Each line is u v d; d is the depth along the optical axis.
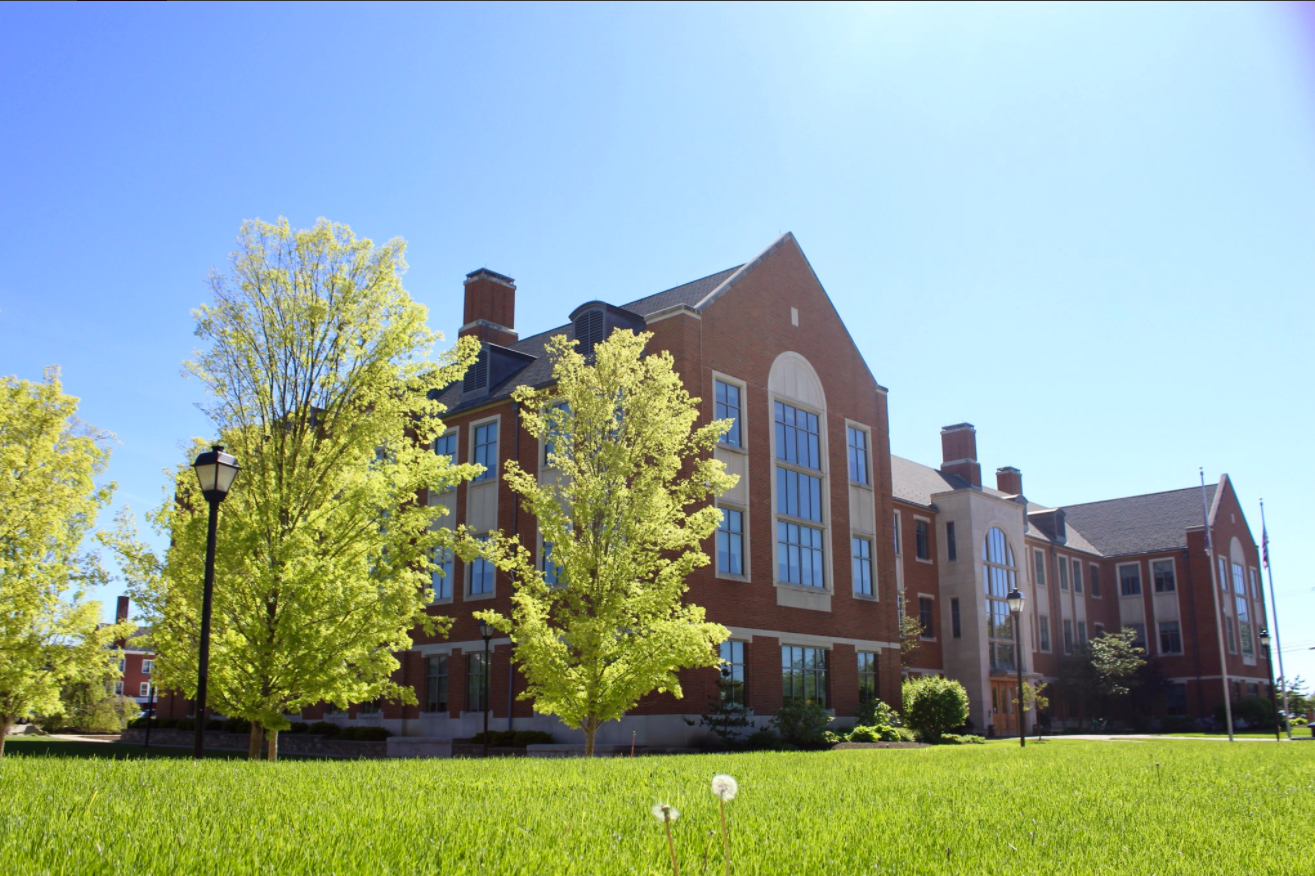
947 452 53.59
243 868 4.07
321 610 15.91
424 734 31.03
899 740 30.58
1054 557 55.66
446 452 33.00
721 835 5.29
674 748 25.66
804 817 6.25
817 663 31.33
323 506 16.61
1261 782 10.73
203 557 15.95
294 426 16.98
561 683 18.80
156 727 39.72
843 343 35.34
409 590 16.81
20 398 18.98
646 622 19.27
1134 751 20.17
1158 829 6.31
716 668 27.20
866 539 34.78
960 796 8.18
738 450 29.62
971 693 43.78
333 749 31.72
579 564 19.27
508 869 4.25
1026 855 5.15
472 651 29.97
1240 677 58.56
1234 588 60.59
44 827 4.79
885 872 4.57
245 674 15.78
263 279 17.00
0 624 17.61
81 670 18.91
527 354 34.28
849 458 34.66
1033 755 17.62
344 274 17.30
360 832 5.00
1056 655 53.25
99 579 19.02
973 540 45.41
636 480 19.92
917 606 43.97
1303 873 4.93
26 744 32.62
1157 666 55.88
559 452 20.53
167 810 5.57
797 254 34.03
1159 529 60.72
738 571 28.92
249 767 9.34
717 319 29.89
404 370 17.75
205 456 12.98
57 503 18.42
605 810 6.29
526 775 8.98
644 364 22.62
